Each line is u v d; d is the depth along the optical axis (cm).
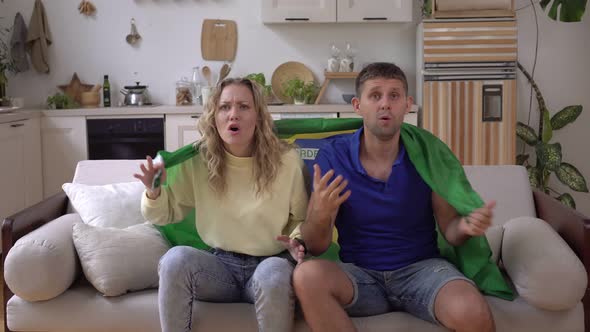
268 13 514
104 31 543
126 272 231
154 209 232
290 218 237
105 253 233
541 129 521
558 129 526
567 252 221
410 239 230
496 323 218
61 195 283
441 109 485
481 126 485
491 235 250
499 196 274
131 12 541
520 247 233
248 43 544
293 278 210
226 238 232
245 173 234
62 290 231
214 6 541
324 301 205
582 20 525
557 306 216
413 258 229
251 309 223
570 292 214
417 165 230
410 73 541
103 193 272
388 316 221
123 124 497
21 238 231
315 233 220
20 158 464
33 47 534
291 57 544
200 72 545
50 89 545
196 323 219
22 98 520
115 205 268
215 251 236
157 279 240
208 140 232
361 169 230
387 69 227
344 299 214
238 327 219
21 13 536
